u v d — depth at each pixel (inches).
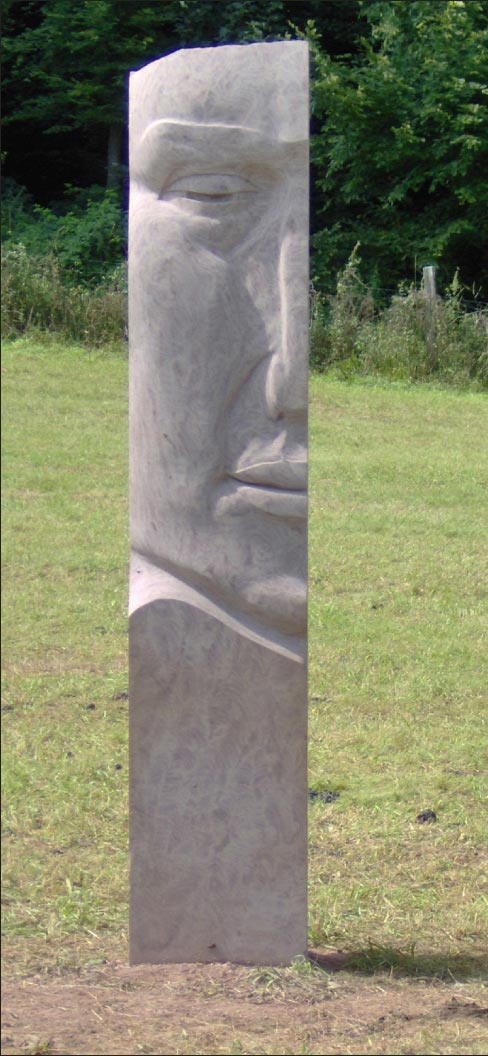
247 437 107.8
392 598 238.2
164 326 106.4
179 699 108.3
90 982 106.0
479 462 346.3
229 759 108.7
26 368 373.7
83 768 157.3
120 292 441.7
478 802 156.7
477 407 424.8
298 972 109.3
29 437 306.8
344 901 130.2
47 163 590.2
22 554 234.1
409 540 275.4
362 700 188.1
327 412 400.2
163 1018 98.4
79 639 204.4
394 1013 103.0
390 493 312.8
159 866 109.8
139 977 107.6
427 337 467.5
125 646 203.3
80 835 140.8
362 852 141.9
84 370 382.3
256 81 104.3
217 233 105.7
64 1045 91.4
